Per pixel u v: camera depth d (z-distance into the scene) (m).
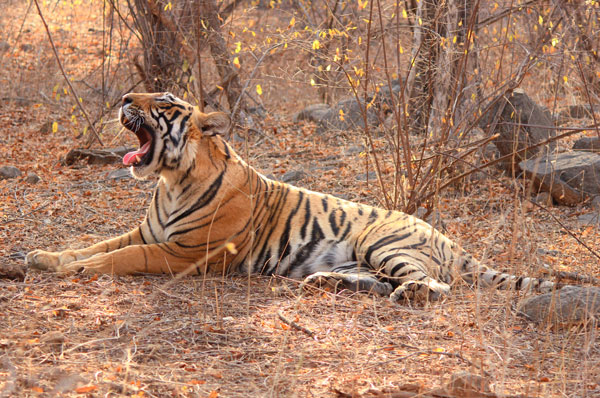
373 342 7.62
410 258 9.48
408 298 8.91
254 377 6.54
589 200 14.05
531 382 6.63
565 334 7.96
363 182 14.82
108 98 22.19
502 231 12.05
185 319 7.90
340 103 19.56
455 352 7.38
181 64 18.50
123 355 6.76
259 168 16.34
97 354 6.73
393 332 7.94
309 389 6.31
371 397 5.93
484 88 14.37
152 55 18.95
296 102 25.62
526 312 8.48
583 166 14.13
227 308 8.39
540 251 11.20
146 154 9.61
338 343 7.52
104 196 14.05
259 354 7.11
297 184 15.12
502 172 15.54
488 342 7.69
